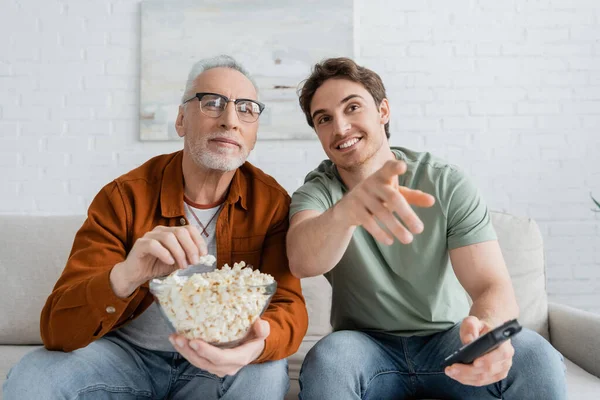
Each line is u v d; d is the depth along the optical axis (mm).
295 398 1372
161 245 1007
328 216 1093
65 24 2725
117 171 2701
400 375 1363
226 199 1401
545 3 2674
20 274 1866
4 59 2719
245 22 2662
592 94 2662
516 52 2670
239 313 922
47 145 2709
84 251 1245
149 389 1253
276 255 1373
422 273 1390
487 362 956
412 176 1469
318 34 2646
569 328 1691
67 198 2699
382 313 1390
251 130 1392
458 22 2680
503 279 1313
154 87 2672
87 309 1102
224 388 1189
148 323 1297
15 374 1112
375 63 2686
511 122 2666
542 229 2639
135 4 2719
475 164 2664
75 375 1112
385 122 1555
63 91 2717
